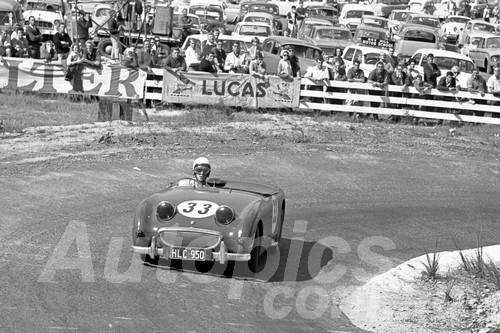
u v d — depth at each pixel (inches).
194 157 1512.1
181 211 834.2
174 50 1971.0
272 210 905.5
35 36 2214.6
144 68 1931.6
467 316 768.9
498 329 738.2
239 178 1401.3
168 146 1583.4
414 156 1697.8
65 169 1344.7
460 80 2349.9
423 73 2188.7
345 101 2026.3
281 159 1561.3
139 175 1352.1
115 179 1307.8
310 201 1286.9
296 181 1419.8
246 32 2851.9
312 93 2004.2
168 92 1939.0
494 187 1518.2
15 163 1365.7
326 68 2017.7
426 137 1903.3
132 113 1815.9
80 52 1962.4
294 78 1996.8
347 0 4478.3
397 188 1437.0
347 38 2851.9
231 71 2062.0
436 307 790.5
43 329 654.5
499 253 989.8
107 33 2504.9
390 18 3818.9
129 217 1080.8
